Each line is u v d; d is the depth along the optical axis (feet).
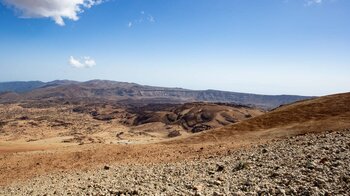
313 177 50.47
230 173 66.33
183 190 54.08
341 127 138.92
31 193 75.97
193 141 167.53
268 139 141.18
